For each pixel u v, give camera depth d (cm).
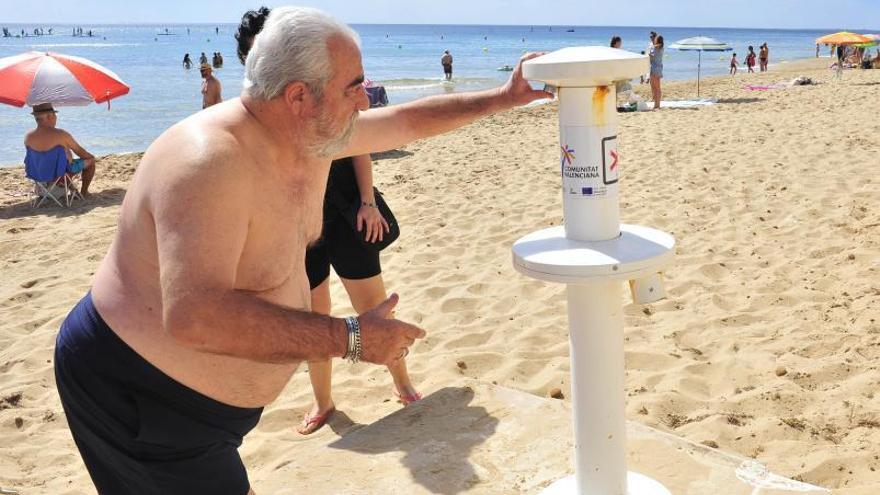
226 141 188
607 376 225
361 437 321
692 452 292
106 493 225
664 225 708
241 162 190
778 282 543
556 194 862
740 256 612
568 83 209
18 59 948
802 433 351
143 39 13188
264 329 180
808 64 4594
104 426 209
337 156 245
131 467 214
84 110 2227
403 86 3378
